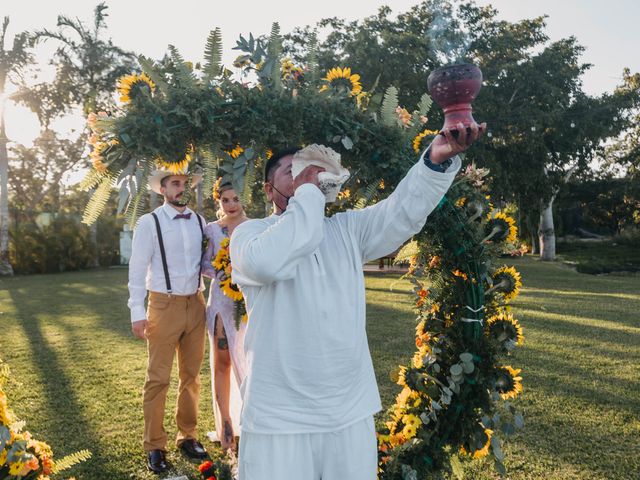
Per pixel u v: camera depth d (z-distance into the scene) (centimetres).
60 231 2312
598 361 589
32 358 646
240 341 365
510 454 356
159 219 372
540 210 2494
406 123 247
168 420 439
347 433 179
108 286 1556
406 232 195
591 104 2252
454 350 240
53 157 3297
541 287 1429
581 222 4369
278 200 210
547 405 446
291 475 175
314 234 176
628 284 1535
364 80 1864
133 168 207
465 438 238
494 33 2183
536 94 2122
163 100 212
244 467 182
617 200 3922
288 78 242
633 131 2784
